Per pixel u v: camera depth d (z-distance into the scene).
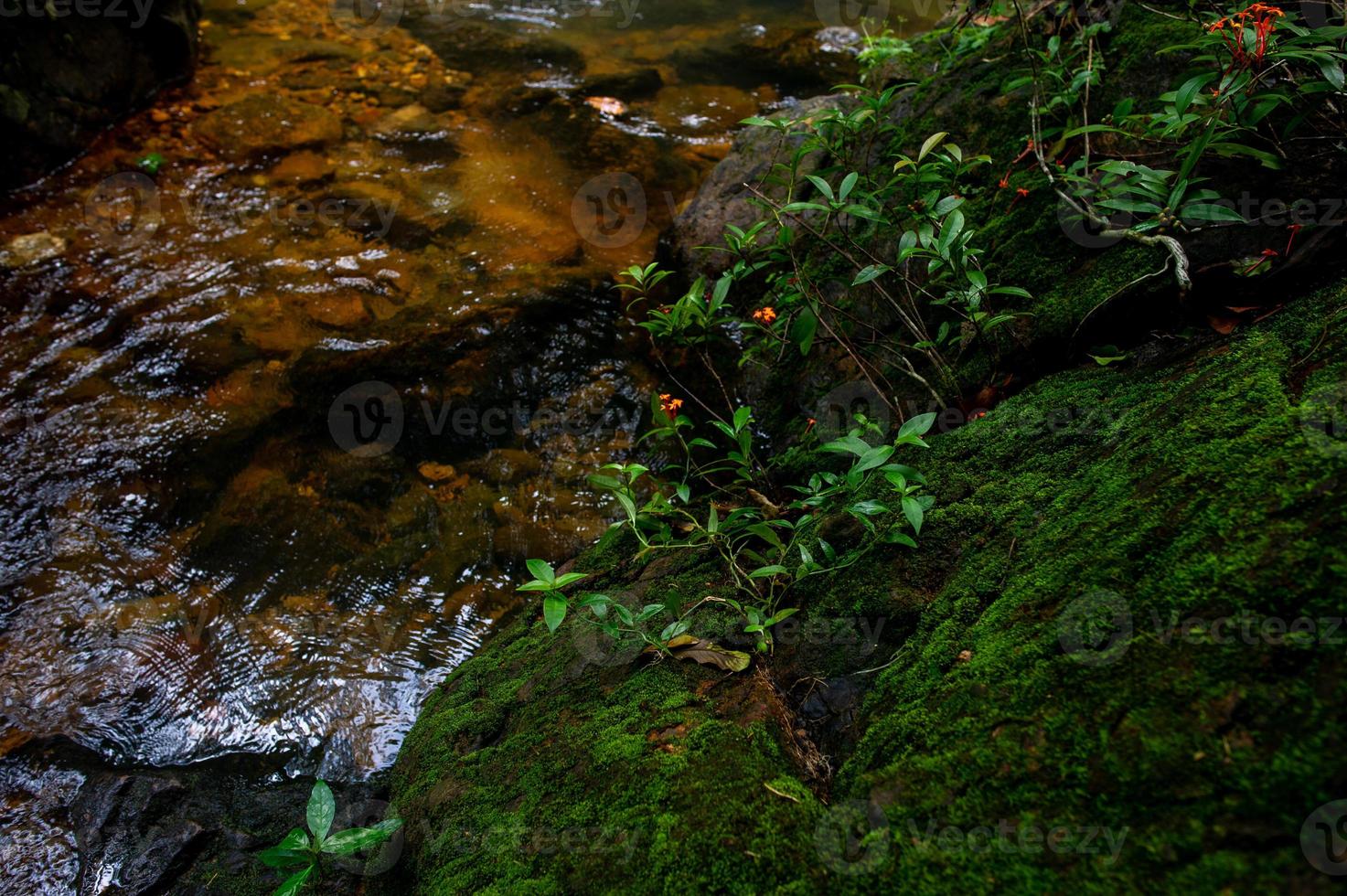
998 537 1.68
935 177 2.18
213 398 3.11
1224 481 1.29
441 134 4.71
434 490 2.79
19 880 1.79
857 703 1.59
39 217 3.97
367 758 2.10
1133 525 1.36
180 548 2.64
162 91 4.95
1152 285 1.96
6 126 4.03
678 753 1.49
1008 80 2.86
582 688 1.81
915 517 1.57
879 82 3.62
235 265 3.72
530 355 3.24
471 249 3.81
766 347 2.87
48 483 2.80
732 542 2.12
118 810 1.91
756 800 1.34
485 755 1.75
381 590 2.52
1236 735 0.98
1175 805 0.97
